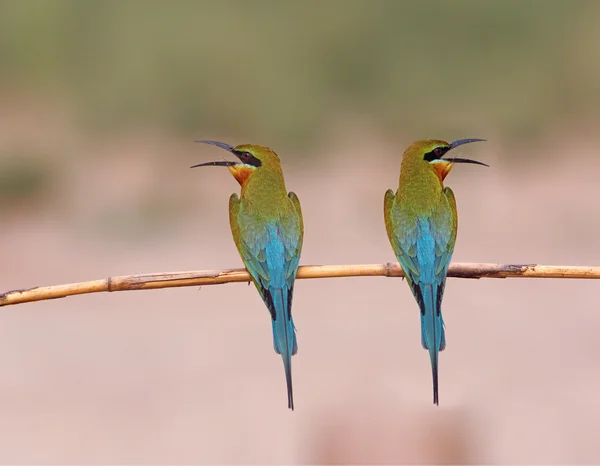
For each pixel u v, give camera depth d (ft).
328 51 73.97
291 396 17.44
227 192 60.13
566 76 73.72
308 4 75.20
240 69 72.90
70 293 17.80
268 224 19.93
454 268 19.75
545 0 75.77
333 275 19.69
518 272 19.19
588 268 18.85
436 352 18.86
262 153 20.90
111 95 71.41
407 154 20.94
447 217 20.15
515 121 71.77
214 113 71.51
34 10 72.79
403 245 19.93
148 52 72.54
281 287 19.40
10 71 72.02
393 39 74.23
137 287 18.16
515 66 74.18
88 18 72.95
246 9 75.25
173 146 69.97
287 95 71.56
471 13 74.54
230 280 19.29
